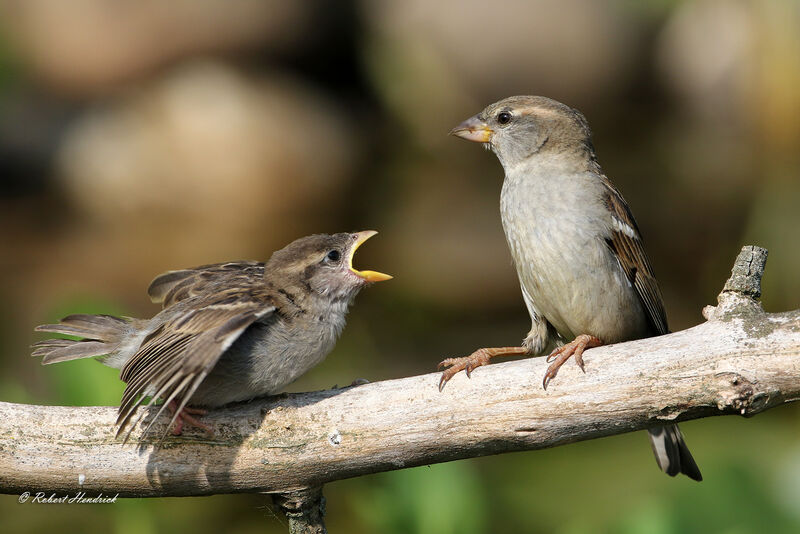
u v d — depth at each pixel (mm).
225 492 6707
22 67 14391
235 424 6656
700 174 13469
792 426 11375
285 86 14688
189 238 13211
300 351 7141
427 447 6566
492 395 6535
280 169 13703
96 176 13438
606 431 6469
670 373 6301
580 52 15047
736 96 13312
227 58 14562
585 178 7891
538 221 7812
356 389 6719
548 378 6488
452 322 12945
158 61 14305
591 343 7871
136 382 6180
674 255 13375
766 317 6309
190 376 6180
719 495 8938
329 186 14086
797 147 12836
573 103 15094
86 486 6645
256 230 13633
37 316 11641
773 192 12852
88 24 14180
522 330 13016
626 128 14734
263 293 7039
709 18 13859
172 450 6605
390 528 7840
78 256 12680
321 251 7367
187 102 13859
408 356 12523
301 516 6738
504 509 10188
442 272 13367
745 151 13289
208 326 6418
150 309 12281
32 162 13633
